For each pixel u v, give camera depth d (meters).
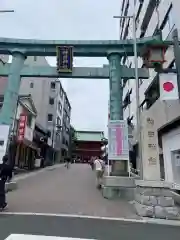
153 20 17.20
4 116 11.88
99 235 5.05
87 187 12.99
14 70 12.63
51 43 12.92
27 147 23.44
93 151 64.69
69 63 12.49
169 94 8.62
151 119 10.91
